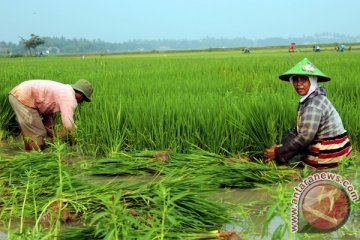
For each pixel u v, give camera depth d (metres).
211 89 9.95
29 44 115.94
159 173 5.73
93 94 9.23
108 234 3.22
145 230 3.63
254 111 6.66
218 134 6.46
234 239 3.78
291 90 8.92
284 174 5.48
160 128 6.70
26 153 6.14
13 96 7.17
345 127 6.80
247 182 5.34
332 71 13.11
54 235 3.71
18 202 4.72
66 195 4.57
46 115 7.56
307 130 5.52
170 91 9.39
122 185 4.91
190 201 4.33
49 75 14.45
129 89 9.85
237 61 23.78
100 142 7.05
